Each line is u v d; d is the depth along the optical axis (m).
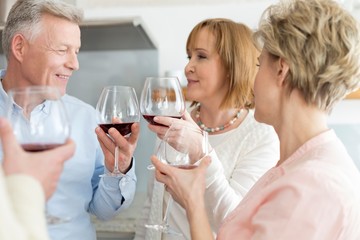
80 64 2.76
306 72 0.89
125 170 1.27
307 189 0.78
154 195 1.55
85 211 1.43
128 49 2.72
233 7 2.67
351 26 0.89
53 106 0.70
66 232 1.34
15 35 1.34
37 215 0.54
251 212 0.88
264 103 0.97
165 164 0.96
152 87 1.28
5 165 0.60
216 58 1.53
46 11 1.32
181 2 2.71
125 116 1.19
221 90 1.56
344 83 0.90
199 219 0.92
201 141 1.04
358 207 0.80
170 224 1.48
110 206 1.40
